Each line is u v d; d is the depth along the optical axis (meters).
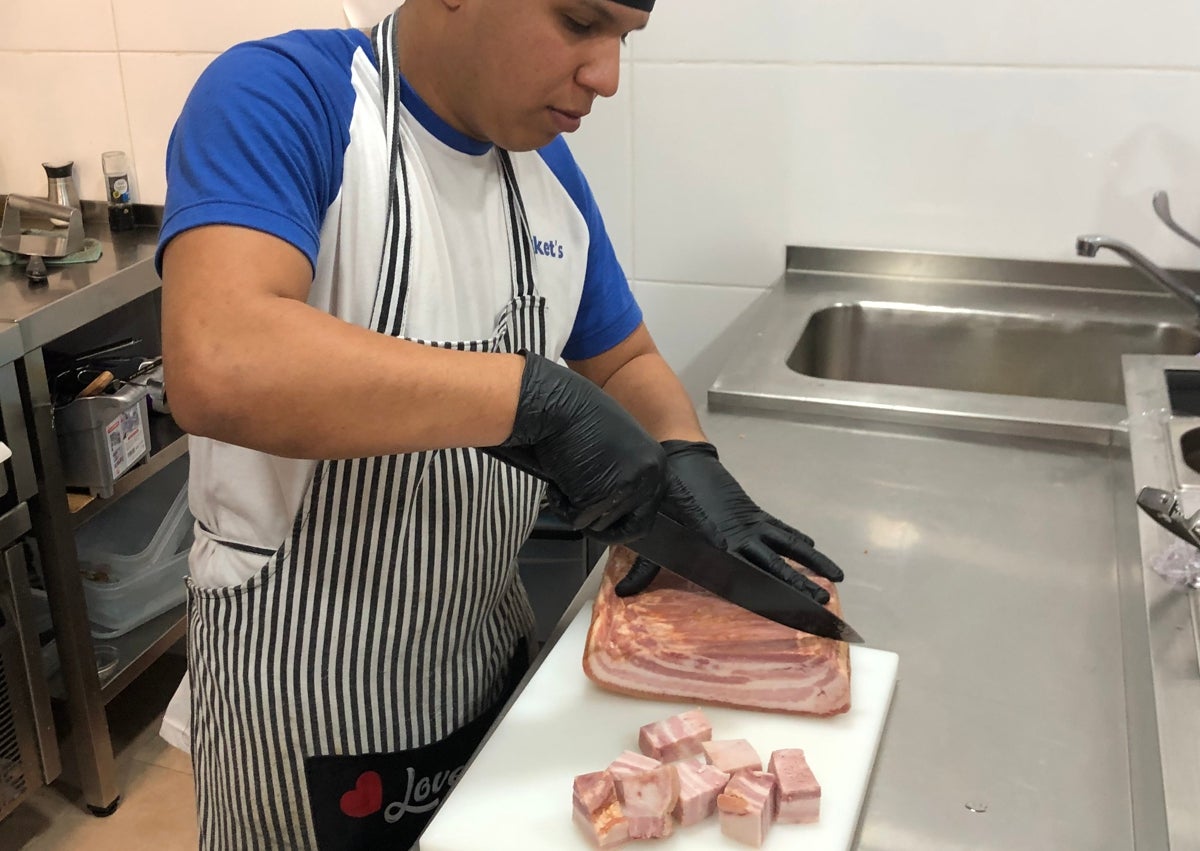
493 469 0.88
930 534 0.97
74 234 1.67
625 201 1.57
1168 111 1.33
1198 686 0.72
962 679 0.79
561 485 0.72
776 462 1.11
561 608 1.57
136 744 1.89
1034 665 0.81
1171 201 1.37
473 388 0.67
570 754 0.74
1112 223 1.40
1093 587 0.90
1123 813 0.67
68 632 1.62
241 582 0.86
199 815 0.98
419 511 0.84
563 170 0.97
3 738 1.56
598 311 1.03
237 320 0.63
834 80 1.42
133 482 1.69
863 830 0.67
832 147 1.46
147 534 1.90
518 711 0.78
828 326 1.46
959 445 1.14
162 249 0.68
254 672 0.85
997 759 0.72
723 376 1.26
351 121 0.77
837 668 0.75
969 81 1.38
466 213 0.86
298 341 0.62
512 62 0.72
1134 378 1.17
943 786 0.70
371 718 0.87
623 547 0.91
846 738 0.74
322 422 0.63
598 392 0.72
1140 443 1.04
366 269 0.79
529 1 0.69
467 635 0.92
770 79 1.44
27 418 1.49
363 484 0.82
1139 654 0.79
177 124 0.73
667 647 0.77
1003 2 1.33
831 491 1.05
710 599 0.84
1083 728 0.74
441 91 0.80
